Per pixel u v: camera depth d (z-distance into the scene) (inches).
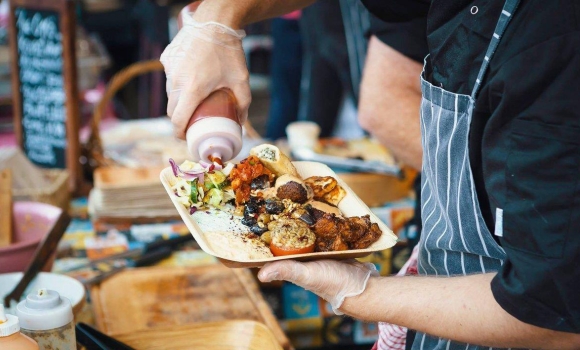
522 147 43.1
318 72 156.7
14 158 92.8
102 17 228.1
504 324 45.8
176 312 75.5
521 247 43.9
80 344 61.9
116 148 117.4
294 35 171.5
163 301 77.5
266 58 239.8
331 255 51.2
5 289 69.9
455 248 55.1
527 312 43.8
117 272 82.3
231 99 59.0
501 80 44.0
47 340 52.7
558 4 42.6
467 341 48.4
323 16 145.6
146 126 127.6
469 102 49.8
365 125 90.6
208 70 58.3
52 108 107.0
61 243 91.4
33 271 68.2
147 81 211.0
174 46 60.0
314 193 58.2
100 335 62.2
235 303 77.3
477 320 46.9
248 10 63.6
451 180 53.2
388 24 82.1
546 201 42.3
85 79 155.4
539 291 43.0
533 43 43.0
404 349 65.0
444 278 50.5
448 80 52.1
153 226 97.6
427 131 55.6
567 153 41.5
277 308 91.3
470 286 48.3
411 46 81.7
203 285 80.6
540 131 42.3
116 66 234.2
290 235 51.1
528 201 43.0
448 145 52.6
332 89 158.4
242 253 50.3
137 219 97.7
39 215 80.6
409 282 51.2
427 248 58.7
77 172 107.6
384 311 50.6
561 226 42.1
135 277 81.5
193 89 57.5
